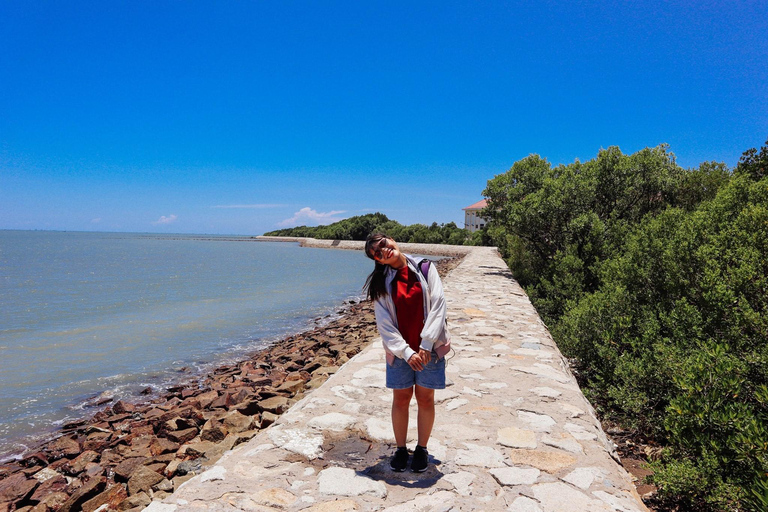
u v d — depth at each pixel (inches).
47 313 722.2
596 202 668.1
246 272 1556.3
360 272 1572.3
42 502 183.8
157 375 406.9
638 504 116.6
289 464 135.3
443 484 124.0
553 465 135.8
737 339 211.0
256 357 467.5
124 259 2338.8
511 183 796.0
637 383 230.5
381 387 206.1
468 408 181.8
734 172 533.3
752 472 147.9
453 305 439.8
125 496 181.9
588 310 311.4
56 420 301.3
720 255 268.5
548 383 214.7
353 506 112.7
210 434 227.1
